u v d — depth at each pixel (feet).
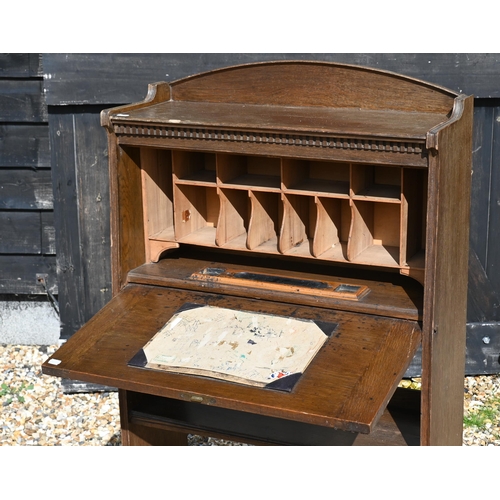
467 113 9.58
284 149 9.45
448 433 10.07
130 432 10.71
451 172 9.29
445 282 9.47
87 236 12.96
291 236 10.12
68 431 12.46
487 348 13.15
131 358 9.48
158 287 10.29
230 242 10.28
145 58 12.25
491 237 12.78
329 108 10.24
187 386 9.12
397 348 9.32
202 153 10.68
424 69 12.09
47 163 13.55
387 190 9.90
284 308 9.87
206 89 10.64
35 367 13.80
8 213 13.80
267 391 9.00
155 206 10.53
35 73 13.21
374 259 9.87
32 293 14.06
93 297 13.15
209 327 9.72
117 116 9.91
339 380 9.05
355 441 10.08
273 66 10.36
